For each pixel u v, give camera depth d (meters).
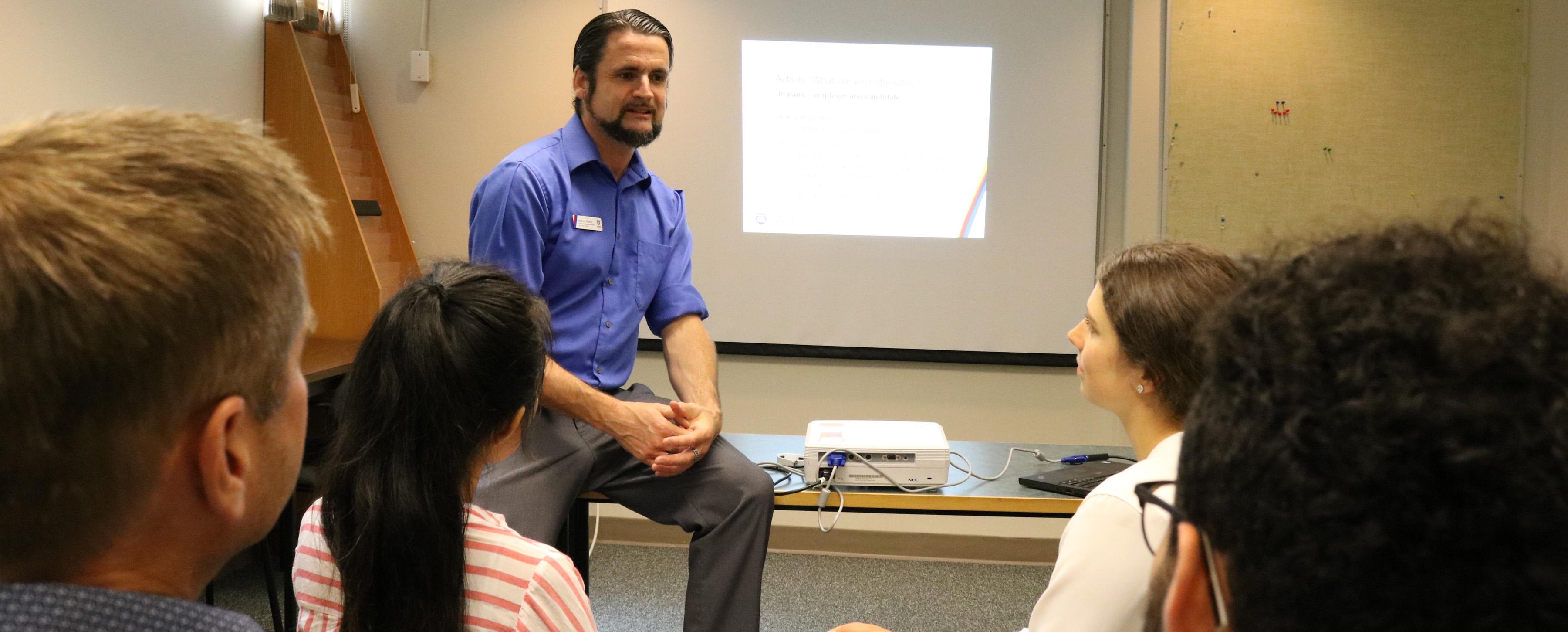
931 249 3.88
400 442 1.09
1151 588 0.41
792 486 2.21
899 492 2.18
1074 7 3.77
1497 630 0.28
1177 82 3.71
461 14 3.88
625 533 3.96
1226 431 0.34
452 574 1.07
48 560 0.39
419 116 3.92
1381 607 0.30
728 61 3.84
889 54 3.82
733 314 3.93
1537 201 3.70
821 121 3.85
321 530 1.15
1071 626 1.09
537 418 2.09
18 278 0.36
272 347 0.43
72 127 0.40
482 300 1.15
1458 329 0.29
